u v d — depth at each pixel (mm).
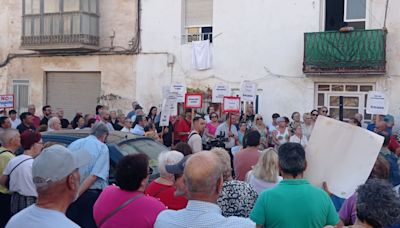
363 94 15289
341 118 15094
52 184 2865
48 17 19453
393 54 14758
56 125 10422
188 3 18125
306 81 15953
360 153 4305
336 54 15156
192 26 18094
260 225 3902
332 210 3918
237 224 3141
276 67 16422
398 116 14594
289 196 3846
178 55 18078
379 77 14891
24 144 6180
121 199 3789
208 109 16188
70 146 6395
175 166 4188
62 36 19172
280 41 16344
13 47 21109
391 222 3137
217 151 4785
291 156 3902
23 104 20984
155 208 3738
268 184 5121
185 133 12562
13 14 21047
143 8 18656
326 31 15367
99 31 19453
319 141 4480
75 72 20156
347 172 4324
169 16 18234
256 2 16688
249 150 6438
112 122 15031
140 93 18766
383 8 14945
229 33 17156
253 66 16797
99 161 6258
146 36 18625
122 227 3691
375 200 3143
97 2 19344
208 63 17469
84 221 6250
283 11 16281
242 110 15445
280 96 16375
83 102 20031
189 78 17875
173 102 12047
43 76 20562
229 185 4668
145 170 3869
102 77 19453
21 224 2854
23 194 5938
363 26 15656
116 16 19156
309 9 15867
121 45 19109
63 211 2939
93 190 6305
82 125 13602
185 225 3146
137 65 18812
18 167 5957
